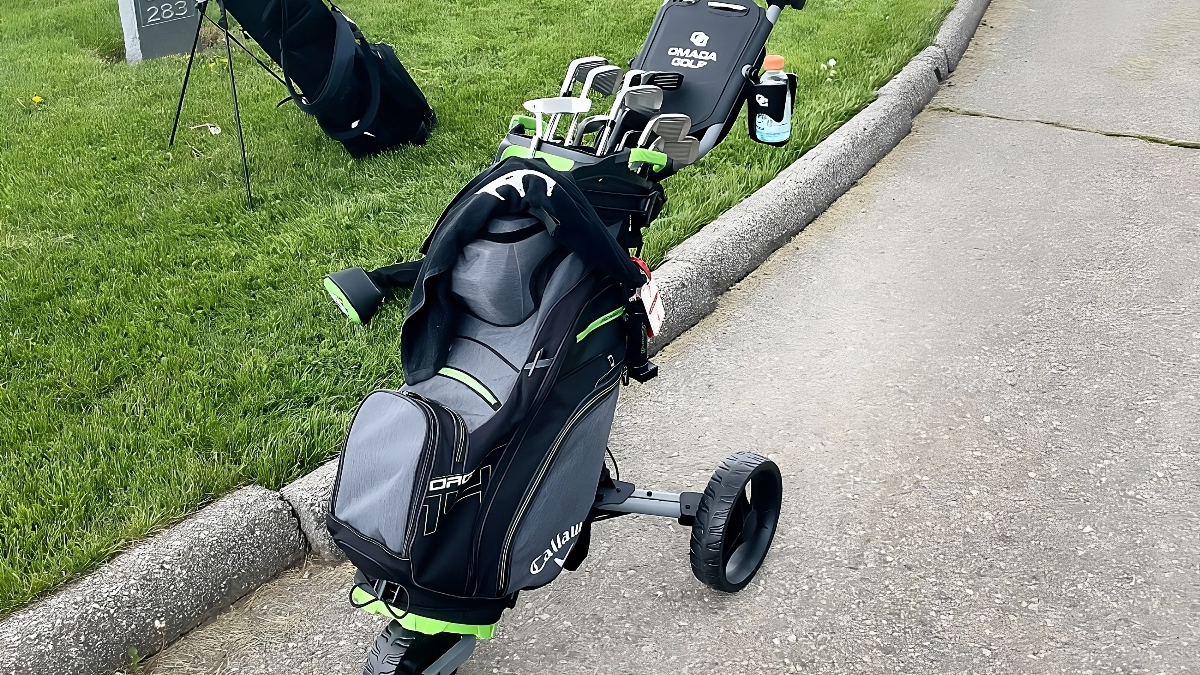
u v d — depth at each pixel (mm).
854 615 1902
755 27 2203
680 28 2250
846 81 4105
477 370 1531
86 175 3604
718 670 1810
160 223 3258
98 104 4270
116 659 1818
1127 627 1824
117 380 2484
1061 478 2191
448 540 1403
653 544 2119
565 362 1565
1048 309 2787
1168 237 3086
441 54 4668
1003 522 2086
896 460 2285
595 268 1598
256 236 3188
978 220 3301
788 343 2764
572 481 1576
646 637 1891
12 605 1804
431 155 3699
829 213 3457
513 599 1557
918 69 4301
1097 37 4926
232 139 3885
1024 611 1877
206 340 2645
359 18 5180
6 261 3002
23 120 4113
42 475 2119
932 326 2768
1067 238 3135
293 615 1976
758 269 3148
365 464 1406
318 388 2434
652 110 1859
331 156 3738
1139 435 2295
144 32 4812
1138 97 4160
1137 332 2654
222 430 2250
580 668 1834
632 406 2557
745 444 2381
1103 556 1981
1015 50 4855
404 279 1807
